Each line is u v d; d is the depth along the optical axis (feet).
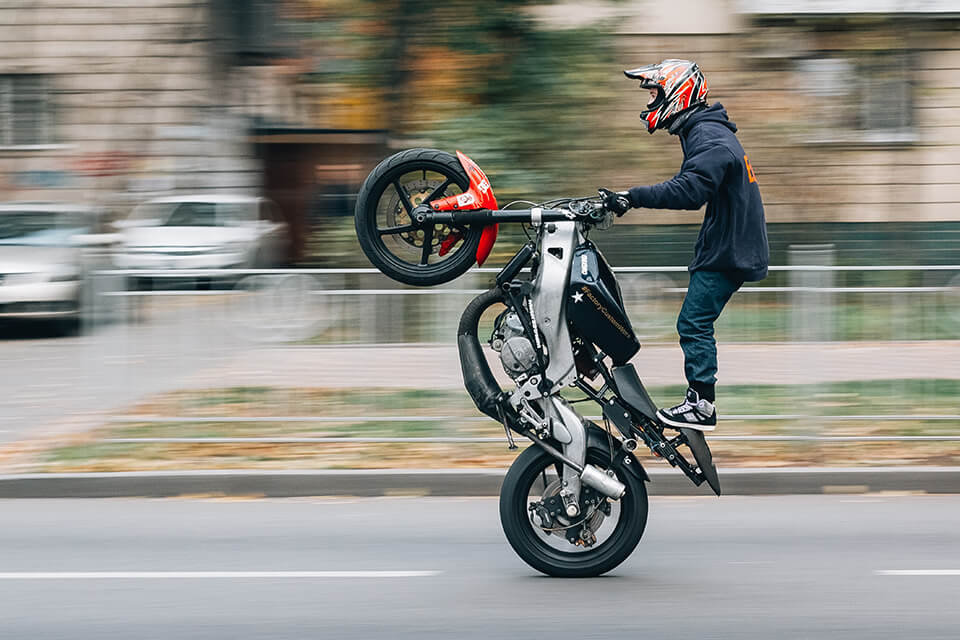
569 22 43.88
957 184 55.88
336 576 17.88
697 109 17.28
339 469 24.48
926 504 22.98
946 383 25.46
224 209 52.60
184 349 26.09
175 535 20.48
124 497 23.62
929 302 25.49
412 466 25.00
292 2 46.42
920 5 50.39
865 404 25.48
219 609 16.24
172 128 63.52
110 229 51.29
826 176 52.60
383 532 20.72
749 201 17.13
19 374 27.12
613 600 16.66
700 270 17.54
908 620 15.75
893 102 54.90
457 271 17.53
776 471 23.93
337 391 25.81
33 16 65.00
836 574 17.97
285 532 20.71
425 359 25.66
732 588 17.25
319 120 49.47
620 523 17.71
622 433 17.67
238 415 25.96
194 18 56.90
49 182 65.77
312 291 25.84
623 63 45.42
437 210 17.15
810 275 25.34
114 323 26.23
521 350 17.56
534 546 17.75
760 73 50.88
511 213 17.24
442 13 42.39
